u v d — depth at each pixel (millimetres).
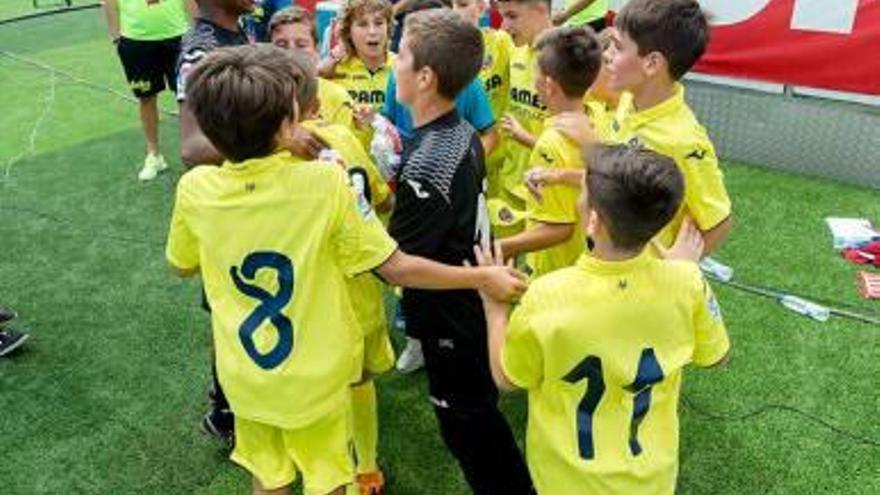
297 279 1725
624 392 1583
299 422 1797
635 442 1613
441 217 1943
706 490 2496
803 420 2771
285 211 1700
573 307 1539
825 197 4328
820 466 2568
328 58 3338
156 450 2781
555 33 2285
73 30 9344
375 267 1771
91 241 4328
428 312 2043
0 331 3326
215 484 2615
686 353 1619
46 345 3410
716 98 4777
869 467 2553
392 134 2418
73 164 5391
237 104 1604
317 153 2010
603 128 2361
